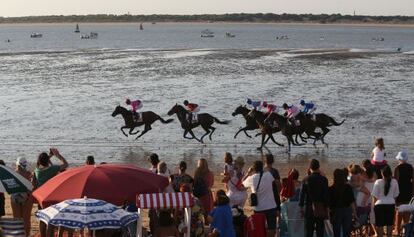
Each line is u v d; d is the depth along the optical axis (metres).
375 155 16.78
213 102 38.66
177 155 24.45
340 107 36.78
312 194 11.66
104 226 9.23
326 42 143.62
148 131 29.41
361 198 12.72
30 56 80.62
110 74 55.66
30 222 13.41
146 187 10.55
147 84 47.97
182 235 11.26
